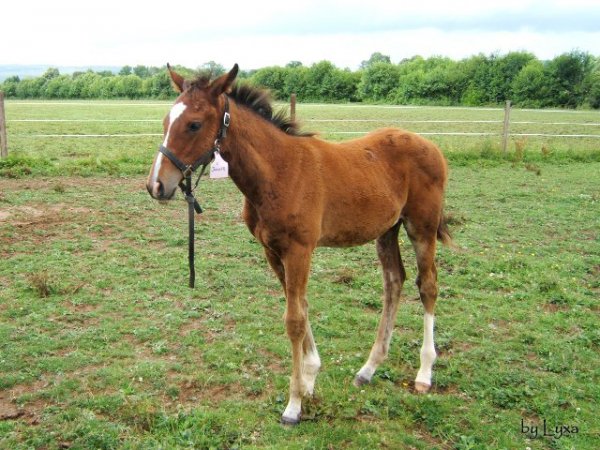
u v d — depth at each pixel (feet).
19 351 13.96
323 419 11.78
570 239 25.25
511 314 17.19
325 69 140.46
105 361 13.85
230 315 16.60
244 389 12.83
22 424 11.21
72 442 10.70
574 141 59.16
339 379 13.46
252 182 11.27
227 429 11.19
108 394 12.40
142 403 11.80
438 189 13.96
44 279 17.63
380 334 13.58
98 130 65.82
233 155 11.20
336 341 15.39
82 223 25.45
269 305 17.53
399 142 13.71
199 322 16.21
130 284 18.69
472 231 26.22
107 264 20.39
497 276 20.20
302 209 11.32
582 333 15.94
